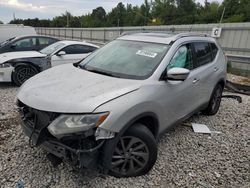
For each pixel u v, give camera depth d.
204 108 5.04
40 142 2.74
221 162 3.61
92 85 2.98
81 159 2.61
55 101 2.69
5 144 3.68
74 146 2.67
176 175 3.23
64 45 8.02
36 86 3.07
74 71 3.58
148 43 3.87
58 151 2.70
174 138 4.26
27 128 2.96
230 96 6.90
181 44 3.88
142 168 3.10
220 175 3.30
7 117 4.75
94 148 2.61
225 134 4.57
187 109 4.09
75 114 2.56
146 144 3.03
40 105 2.72
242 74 12.03
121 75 3.34
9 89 7.03
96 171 2.89
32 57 7.36
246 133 4.68
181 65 3.82
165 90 3.34
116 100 2.73
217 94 5.40
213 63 4.90
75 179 2.96
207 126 4.88
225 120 5.28
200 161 3.59
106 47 4.23
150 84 3.16
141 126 3.02
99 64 3.76
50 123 2.64
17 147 3.59
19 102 3.11
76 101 2.64
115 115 2.65
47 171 3.09
